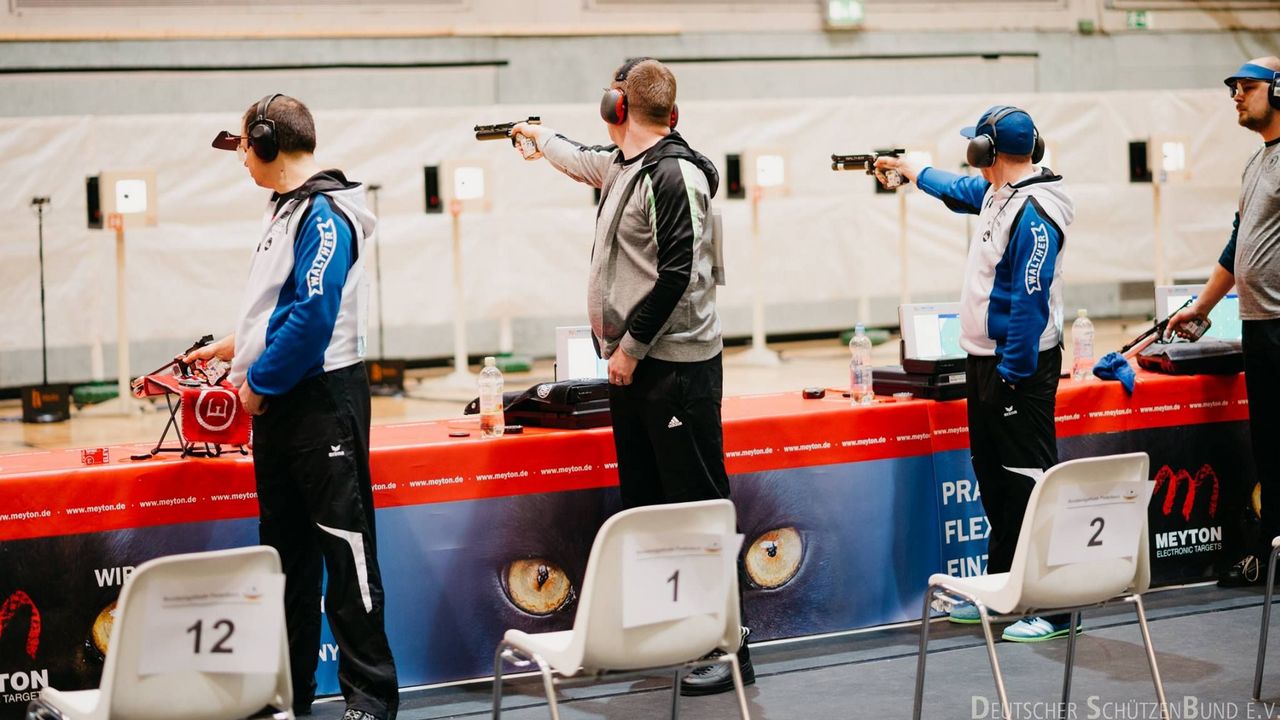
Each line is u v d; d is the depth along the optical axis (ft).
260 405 12.97
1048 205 15.83
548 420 16.17
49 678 13.92
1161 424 18.83
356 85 41.88
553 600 15.69
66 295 36.01
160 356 38.01
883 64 47.60
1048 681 15.08
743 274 43.01
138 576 9.39
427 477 15.03
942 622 17.69
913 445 17.43
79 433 31.22
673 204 13.62
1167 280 46.16
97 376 36.55
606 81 44.62
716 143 42.24
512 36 43.47
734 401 18.24
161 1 39.81
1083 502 11.90
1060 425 18.17
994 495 16.71
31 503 13.74
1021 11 48.93
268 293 13.00
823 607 17.04
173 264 36.94
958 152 44.57
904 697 14.66
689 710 14.43
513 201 39.91
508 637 11.60
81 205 35.94
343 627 13.23
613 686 15.38
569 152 16.03
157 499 14.19
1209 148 46.29
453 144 39.24
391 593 14.98
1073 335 19.06
